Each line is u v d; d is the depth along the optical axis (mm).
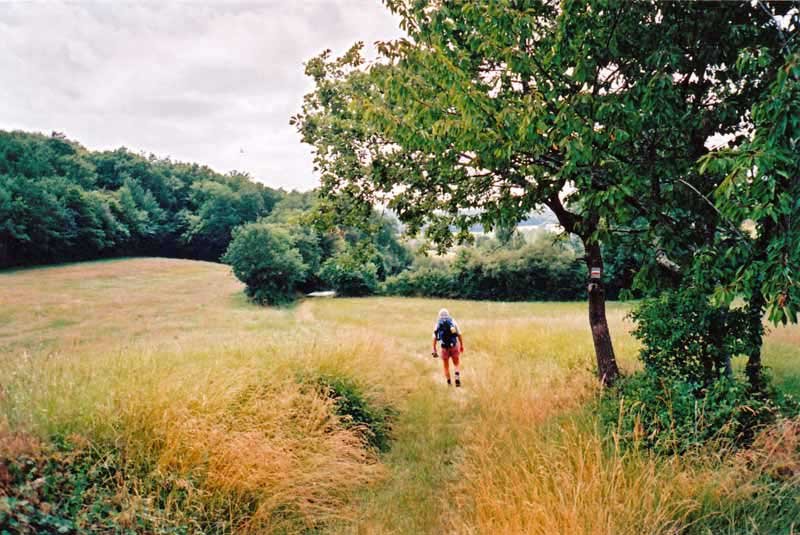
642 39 4719
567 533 3238
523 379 8109
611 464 4098
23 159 68375
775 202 3311
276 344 7922
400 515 4520
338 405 6230
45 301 36000
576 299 43531
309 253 58156
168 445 4137
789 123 3195
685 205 4680
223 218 85062
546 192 5445
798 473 3604
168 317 32125
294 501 4473
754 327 4871
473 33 4961
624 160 4793
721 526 3441
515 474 4348
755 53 3838
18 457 3426
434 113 4645
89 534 3172
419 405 7906
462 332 16203
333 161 8430
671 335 5250
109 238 69250
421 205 7777
